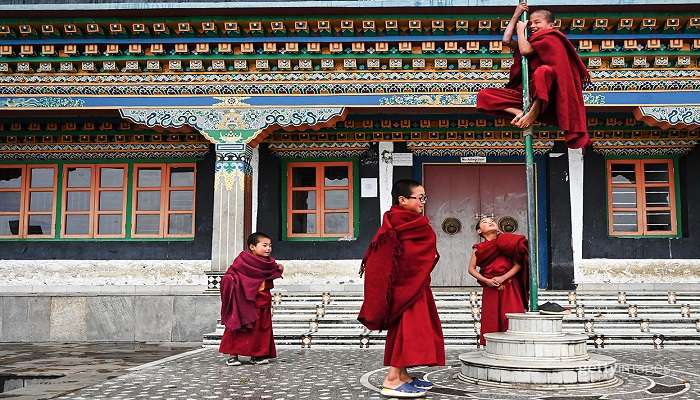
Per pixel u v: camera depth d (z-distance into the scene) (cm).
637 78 1184
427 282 558
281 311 1182
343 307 1172
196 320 1191
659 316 1103
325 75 1220
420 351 541
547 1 1130
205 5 1154
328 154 1445
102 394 593
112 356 962
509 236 768
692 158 1391
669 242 1378
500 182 1452
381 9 1156
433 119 1416
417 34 1194
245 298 799
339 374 720
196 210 1434
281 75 1223
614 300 1215
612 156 1412
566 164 1413
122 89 1224
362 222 1422
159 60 1220
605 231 1391
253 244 831
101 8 1163
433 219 1448
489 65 1197
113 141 1447
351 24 1176
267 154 1446
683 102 1177
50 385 656
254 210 1433
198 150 1442
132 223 1442
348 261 1408
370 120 1421
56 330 1208
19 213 1450
